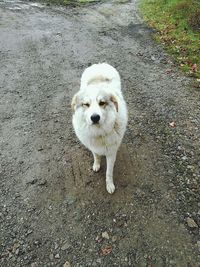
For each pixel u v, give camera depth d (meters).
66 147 1.56
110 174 1.28
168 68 2.31
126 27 3.29
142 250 1.07
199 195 1.26
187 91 2.00
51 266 1.04
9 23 3.38
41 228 1.17
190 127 1.65
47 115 1.81
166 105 1.85
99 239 1.11
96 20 3.62
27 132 1.67
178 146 1.52
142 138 1.58
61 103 1.91
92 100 1.06
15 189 1.34
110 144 1.18
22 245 1.11
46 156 1.51
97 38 2.99
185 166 1.40
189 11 3.15
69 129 1.68
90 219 1.19
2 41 2.88
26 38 2.97
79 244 1.10
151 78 2.18
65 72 2.30
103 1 4.64
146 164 1.42
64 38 2.98
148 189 1.29
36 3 4.43
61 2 4.55
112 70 1.43
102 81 1.29
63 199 1.28
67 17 3.74
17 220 1.20
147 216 1.18
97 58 2.53
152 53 2.59
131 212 1.20
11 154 1.53
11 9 4.00
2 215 1.22
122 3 4.38
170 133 1.61
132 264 1.03
